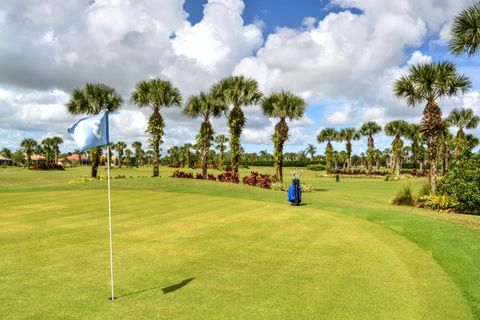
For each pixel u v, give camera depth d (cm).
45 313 492
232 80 2903
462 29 1305
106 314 489
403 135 5753
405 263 723
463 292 568
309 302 532
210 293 566
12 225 1070
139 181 2441
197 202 1579
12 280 620
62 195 1745
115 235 957
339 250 823
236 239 925
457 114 4247
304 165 9344
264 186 2611
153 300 538
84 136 570
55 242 879
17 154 9700
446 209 1512
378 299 543
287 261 738
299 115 2827
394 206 1684
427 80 1847
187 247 844
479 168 1491
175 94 3052
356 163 12475
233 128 2916
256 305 521
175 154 10469
